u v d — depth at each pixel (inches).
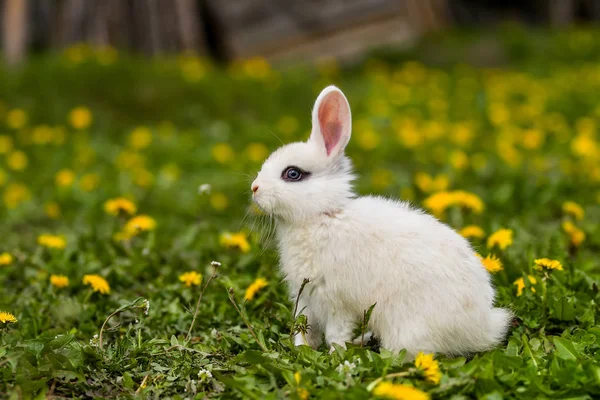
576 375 35.4
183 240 53.4
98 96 105.1
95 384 36.8
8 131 95.7
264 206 39.4
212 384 37.0
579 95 110.3
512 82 118.8
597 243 52.1
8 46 131.4
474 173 73.2
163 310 43.2
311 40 140.8
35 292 46.2
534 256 45.8
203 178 79.9
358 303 38.3
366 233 38.4
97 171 83.7
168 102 106.0
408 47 140.0
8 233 61.1
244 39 140.2
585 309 40.8
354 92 116.0
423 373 35.3
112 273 46.9
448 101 110.7
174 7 133.0
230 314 43.1
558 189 64.5
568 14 178.1
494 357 36.2
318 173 39.7
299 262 39.1
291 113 106.1
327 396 33.9
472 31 147.3
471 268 38.3
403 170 79.6
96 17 130.5
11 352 37.1
